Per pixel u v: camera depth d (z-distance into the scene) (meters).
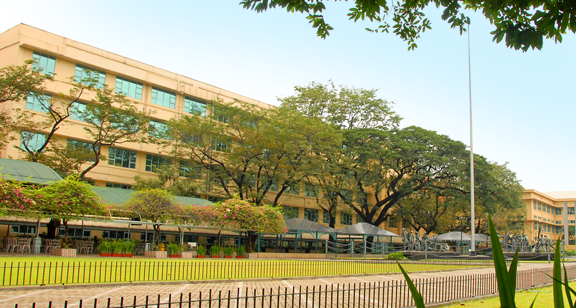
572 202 97.94
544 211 94.56
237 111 41.00
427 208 56.44
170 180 43.88
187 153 41.78
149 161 45.28
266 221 32.50
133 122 34.94
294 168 41.50
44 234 33.78
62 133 38.75
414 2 8.56
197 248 30.55
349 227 40.38
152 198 28.67
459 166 47.03
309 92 48.16
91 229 37.22
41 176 27.30
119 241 26.34
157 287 13.41
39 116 37.50
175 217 29.31
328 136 41.59
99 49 41.81
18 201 22.39
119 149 43.19
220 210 31.25
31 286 11.84
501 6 7.43
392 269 23.91
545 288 16.09
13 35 37.38
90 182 35.44
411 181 48.97
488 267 29.58
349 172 49.03
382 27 9.80
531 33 7.31
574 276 19.83
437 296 13.94
